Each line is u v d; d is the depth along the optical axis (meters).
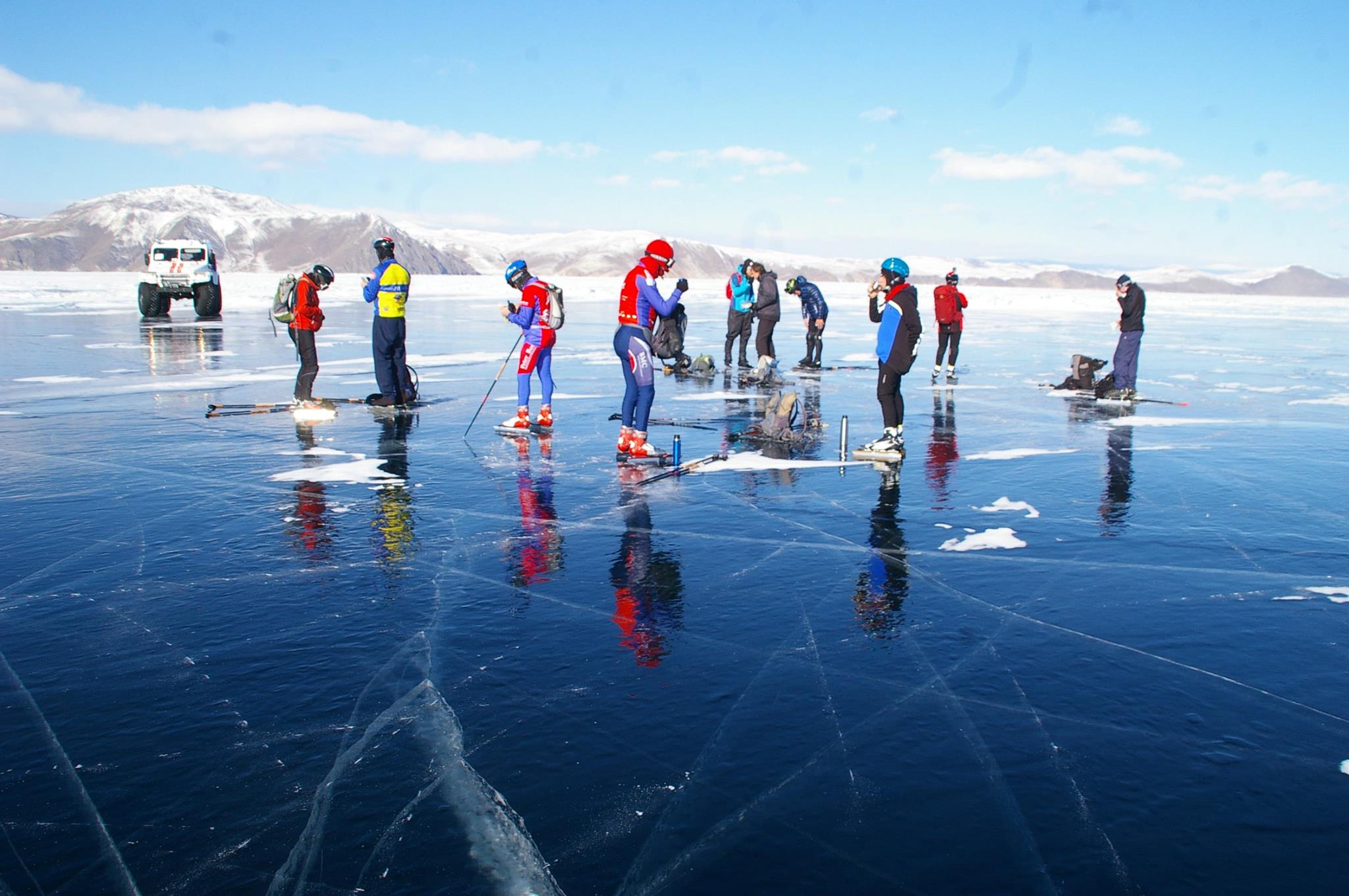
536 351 9.45
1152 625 4.25
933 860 2.52
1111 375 12.59
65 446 8.64
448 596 4.61
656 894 2.37
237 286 60.41
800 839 2.61
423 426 9.95
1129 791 2.85
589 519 6.12
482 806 2.77
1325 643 4.04
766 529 5.90
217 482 7.19
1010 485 7.25
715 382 14.47
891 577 4.94
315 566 5.11
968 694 3.52
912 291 8.18
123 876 2.47
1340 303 79.31
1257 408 11.88
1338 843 2.60
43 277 90.19
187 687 3.58
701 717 3.32
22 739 3.18
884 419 8.33
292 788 2.87
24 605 4.48
